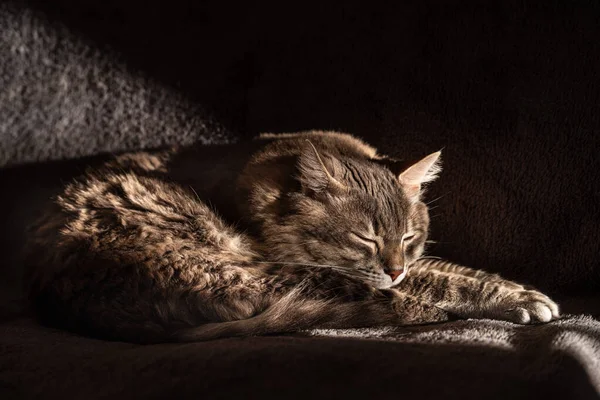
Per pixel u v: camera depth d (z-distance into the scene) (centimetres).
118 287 85
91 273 86
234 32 111
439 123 104
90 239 88
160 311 83
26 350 80
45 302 88
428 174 99
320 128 111
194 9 111
